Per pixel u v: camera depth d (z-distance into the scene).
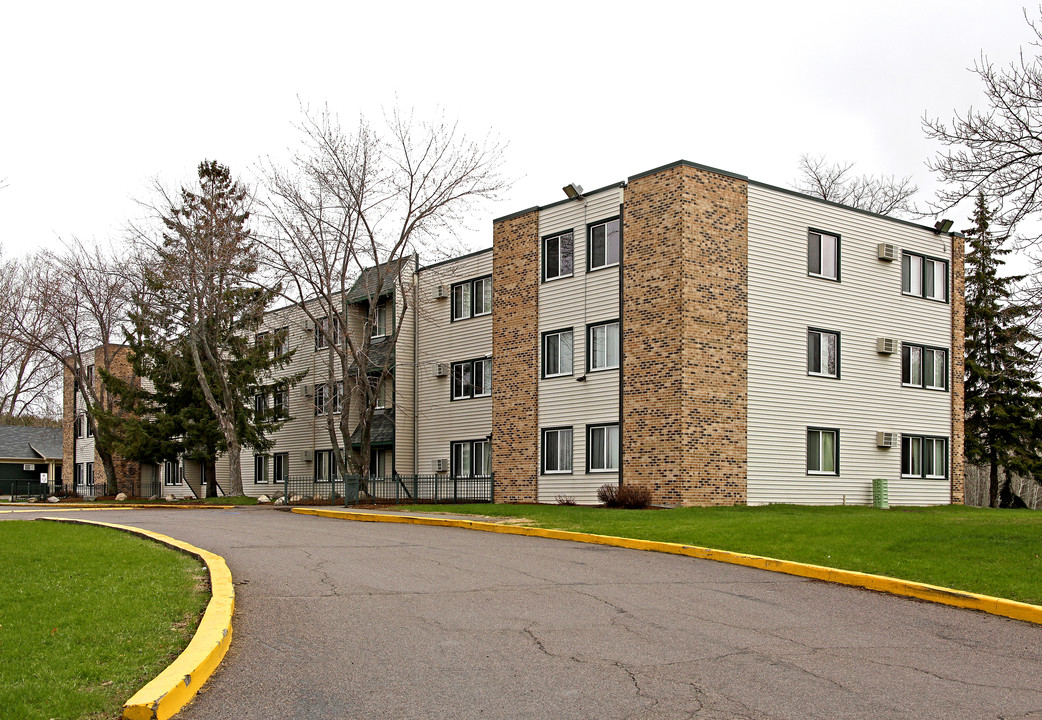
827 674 8.02
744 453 26.28
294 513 27.56
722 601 11.30
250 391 40.97
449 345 35.22
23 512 28.06
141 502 38.47
